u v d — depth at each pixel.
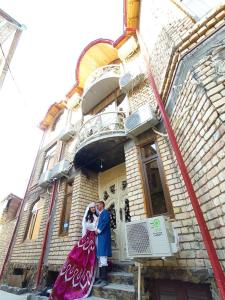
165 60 3.96
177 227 3.26
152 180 4.23
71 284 3.99
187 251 3.00
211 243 2.38
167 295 3.05
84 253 4.31
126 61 7.52
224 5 2.88
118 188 5.97
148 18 5.61
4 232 9.90
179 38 3.41
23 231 7.64
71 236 5.34
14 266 6.82
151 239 3.08
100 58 8.80
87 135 5.84
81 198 5.89
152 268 3.26
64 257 5.16
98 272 4.11
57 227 6.05
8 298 4.98
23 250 6.95
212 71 2.67
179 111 3.42
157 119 4.54
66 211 6.27
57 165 7.24
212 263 2.27
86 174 6.45
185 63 3.11
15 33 7.62
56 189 7.13
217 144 2.39
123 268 4.48
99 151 5.78
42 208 7.51
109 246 4.27
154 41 4.96
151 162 4.43
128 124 4.96
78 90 9.74
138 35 6.71
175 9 4.01
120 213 5.54
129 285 3.68
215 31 2.89
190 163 3.10
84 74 9.38
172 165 3.91
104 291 3.59
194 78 2.85
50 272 5.43
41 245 6.20
